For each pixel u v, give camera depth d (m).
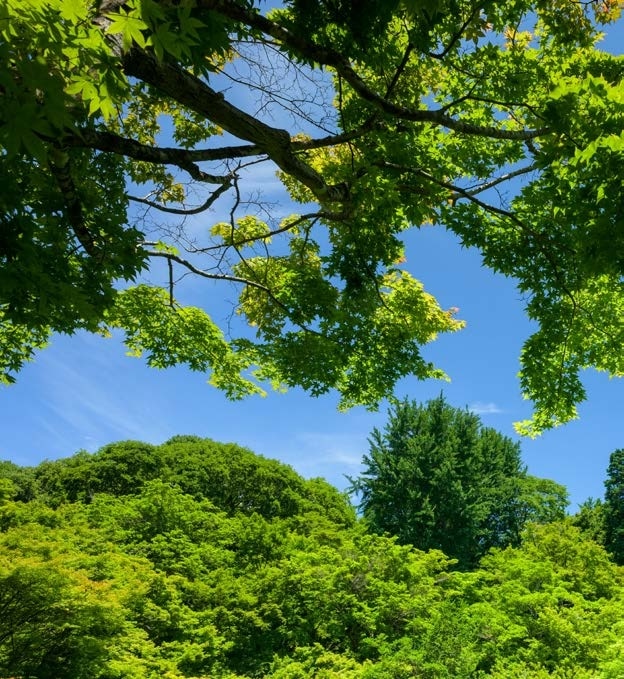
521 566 13.72
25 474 30.88
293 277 9.67
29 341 9.83
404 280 11.04
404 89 7.92
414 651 9.75
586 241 4.98
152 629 10.81
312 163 10.81
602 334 10.49
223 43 4.65
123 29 2.59
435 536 25.91
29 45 2.48
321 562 13.44
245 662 11.26
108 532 14.62
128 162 8.81
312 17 5.77
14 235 3.16
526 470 30.98
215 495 25.11
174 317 10.43
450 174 8.91
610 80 7.51
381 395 10.63
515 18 7.62
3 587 7.65
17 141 2.35
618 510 26.81
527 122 6.43
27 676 7.95
